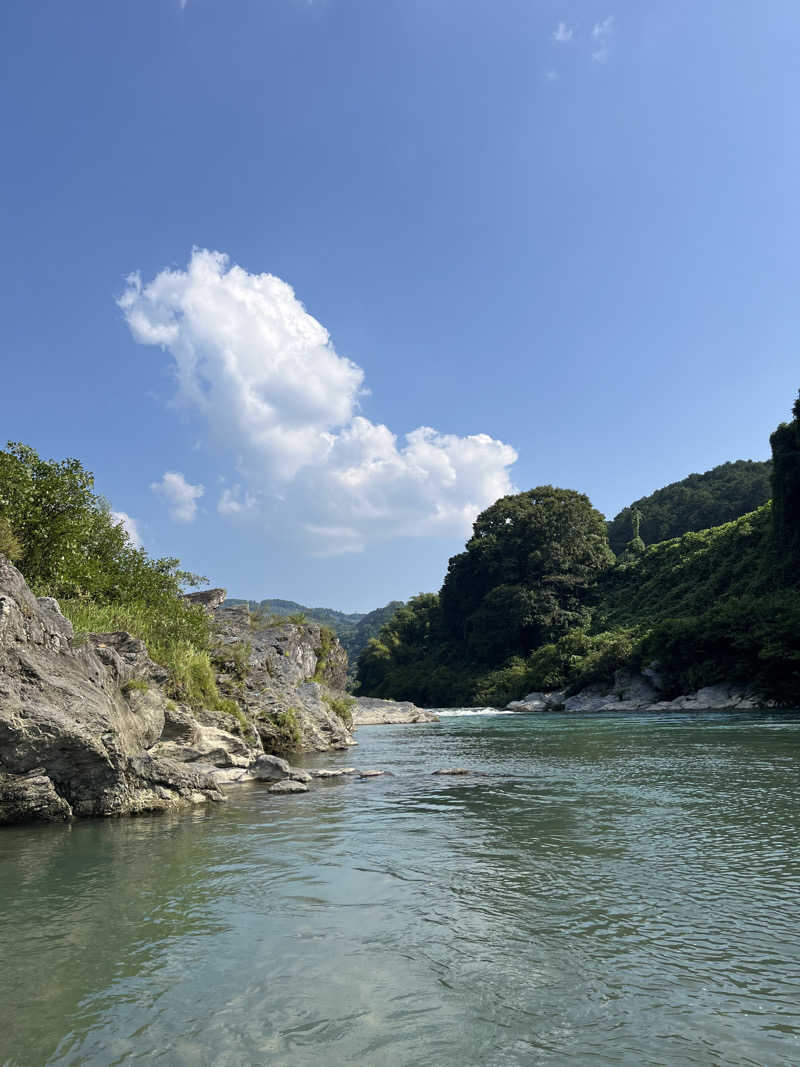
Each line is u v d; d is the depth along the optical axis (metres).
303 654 35.03
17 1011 4.52
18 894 7.09
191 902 6.82
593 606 100.06
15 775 10.76
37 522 17.84
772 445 76.38
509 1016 4.43
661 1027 4.27
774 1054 3.94
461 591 117.19
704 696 57.78
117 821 11.12
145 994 4.77
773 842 9.12
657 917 6.30
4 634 10.72
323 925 6.17
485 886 7.32
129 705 14.02
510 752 23.66
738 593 73.06
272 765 16.73
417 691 107.81
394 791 14.53
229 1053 3.98
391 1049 4.02
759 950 5.48
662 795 13.13
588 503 113.62
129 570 23.70
